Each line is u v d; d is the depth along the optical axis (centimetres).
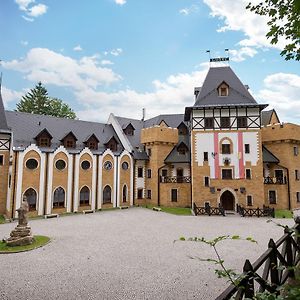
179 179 3306
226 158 2992
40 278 1070
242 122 3025
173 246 1529
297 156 3259
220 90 3186
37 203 2681
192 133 3103
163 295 917
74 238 1727
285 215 2677
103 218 2545
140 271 1139
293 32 444
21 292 946
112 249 1473
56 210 2797
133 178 3503
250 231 1930
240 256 1330
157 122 3994
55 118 3350
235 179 2934
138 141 3825
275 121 3731
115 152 3447
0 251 1411
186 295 915
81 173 3025
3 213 2700
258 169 2909
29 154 2664
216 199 2945
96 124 3722
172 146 3556
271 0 448
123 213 2872
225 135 3034
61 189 2875
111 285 1001
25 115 3119
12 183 2552
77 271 1143
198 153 3059
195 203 2989
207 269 1153
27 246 1508
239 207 2792
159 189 3391
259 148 2941
